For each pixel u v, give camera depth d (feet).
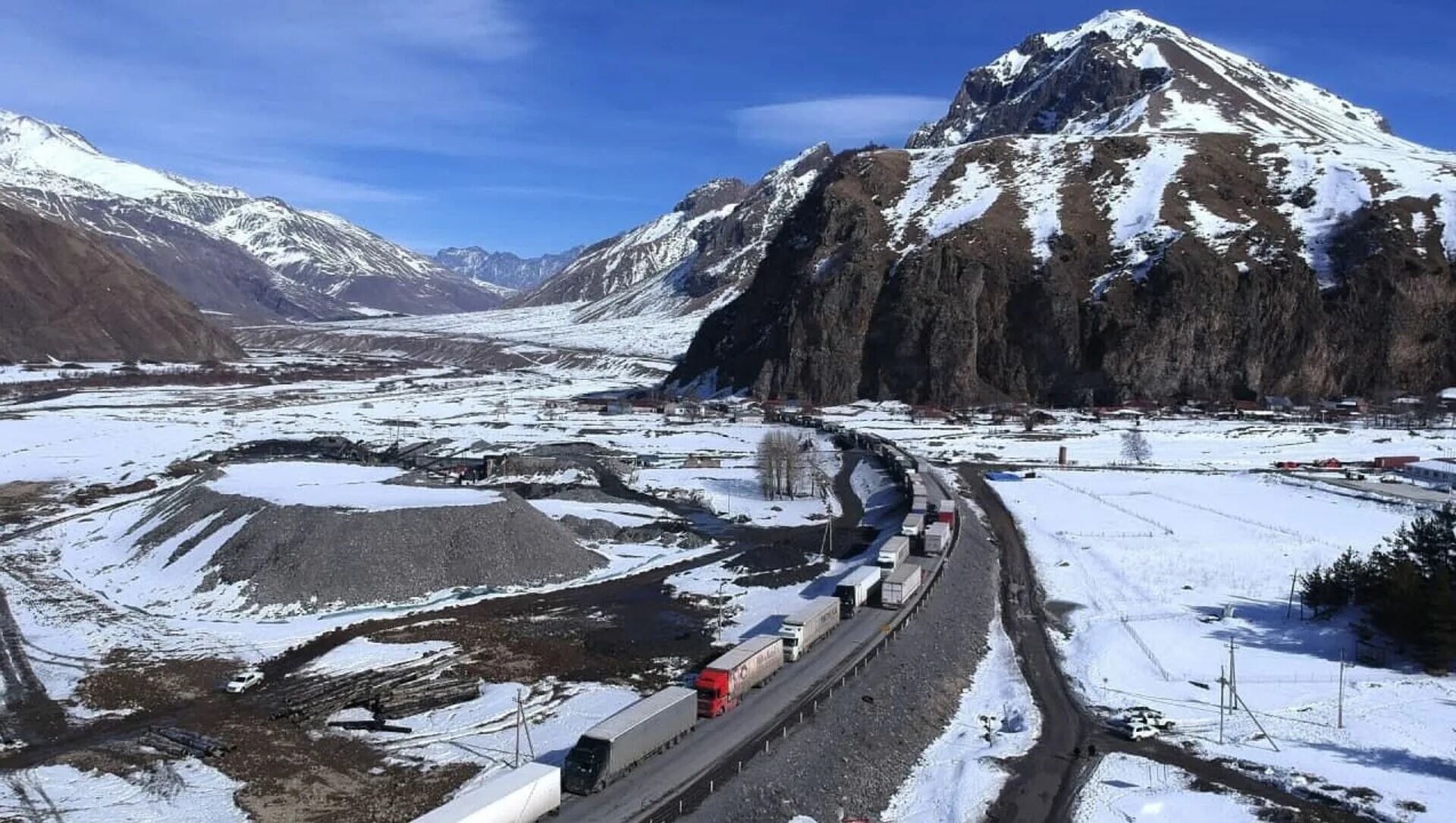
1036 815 153.38
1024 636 242.17
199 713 184.24
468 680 197.36
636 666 210.18
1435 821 150.41
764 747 161.17
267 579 254.27
